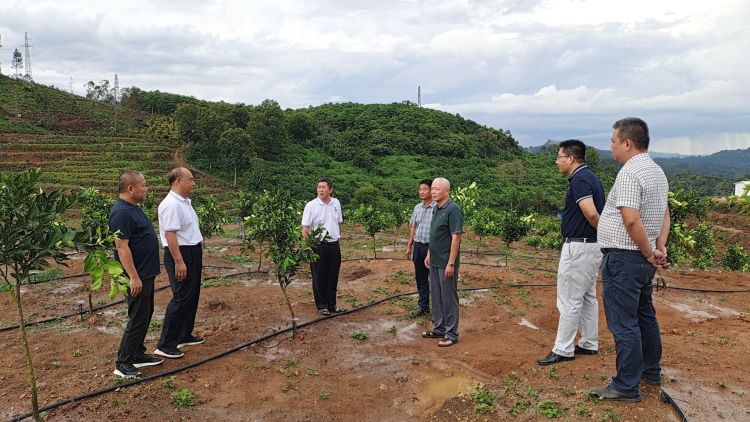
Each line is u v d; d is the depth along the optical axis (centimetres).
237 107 6919
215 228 1373
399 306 825
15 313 775
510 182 6594
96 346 629
